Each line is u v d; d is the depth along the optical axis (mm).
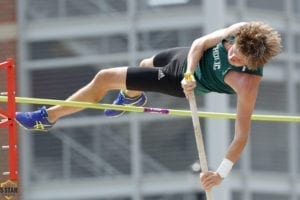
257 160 39656
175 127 39125
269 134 39906
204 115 24500
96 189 39812
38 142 39969
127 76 23016
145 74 23000
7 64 22984
